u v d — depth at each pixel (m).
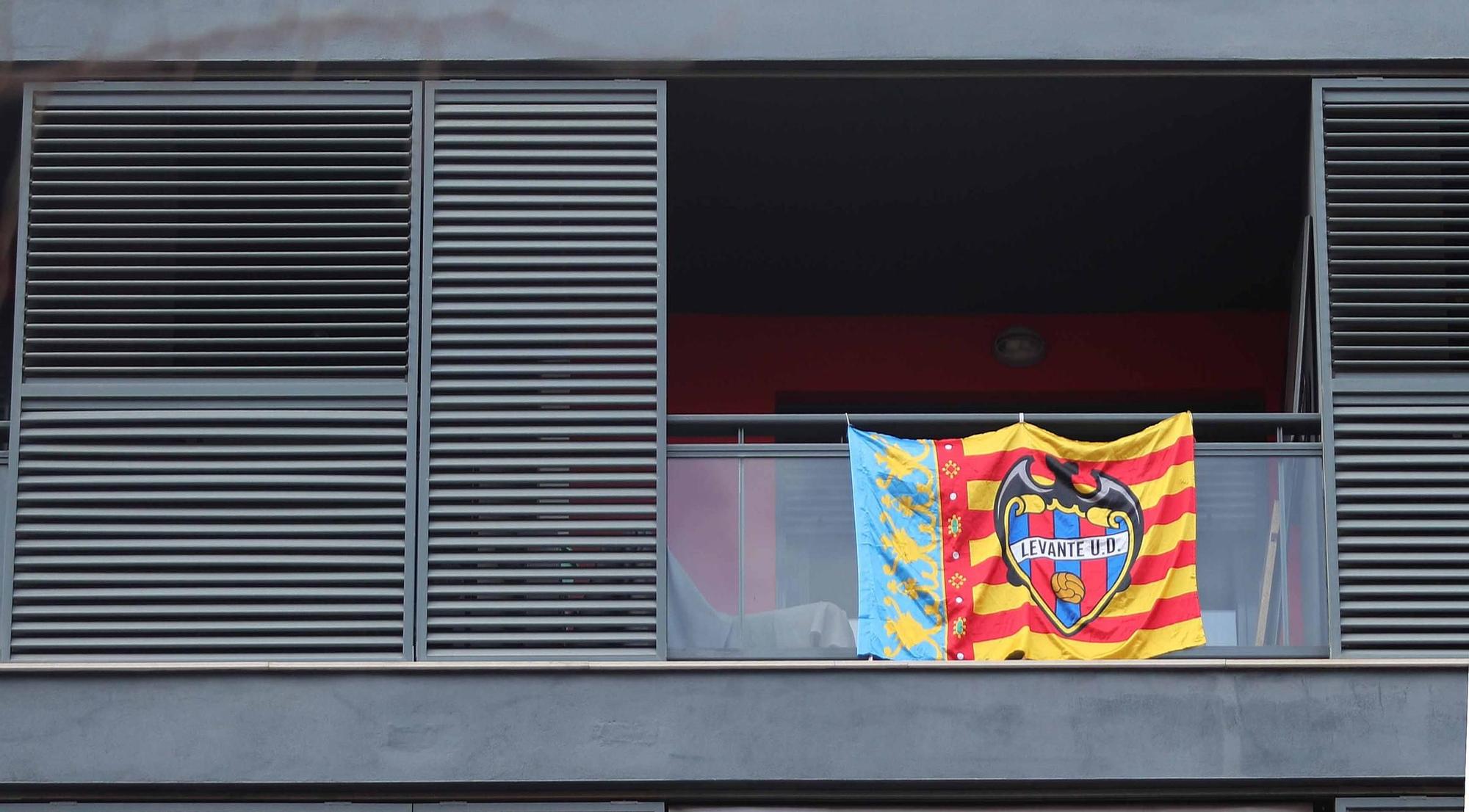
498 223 16.66
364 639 15.71
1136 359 23.70
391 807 15.45
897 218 20.72
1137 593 15.80
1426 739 15.33
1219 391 23.59
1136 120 18.09
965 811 15.66
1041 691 15.41
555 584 15.91
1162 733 15.31
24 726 15.27
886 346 23.86
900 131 18.41
